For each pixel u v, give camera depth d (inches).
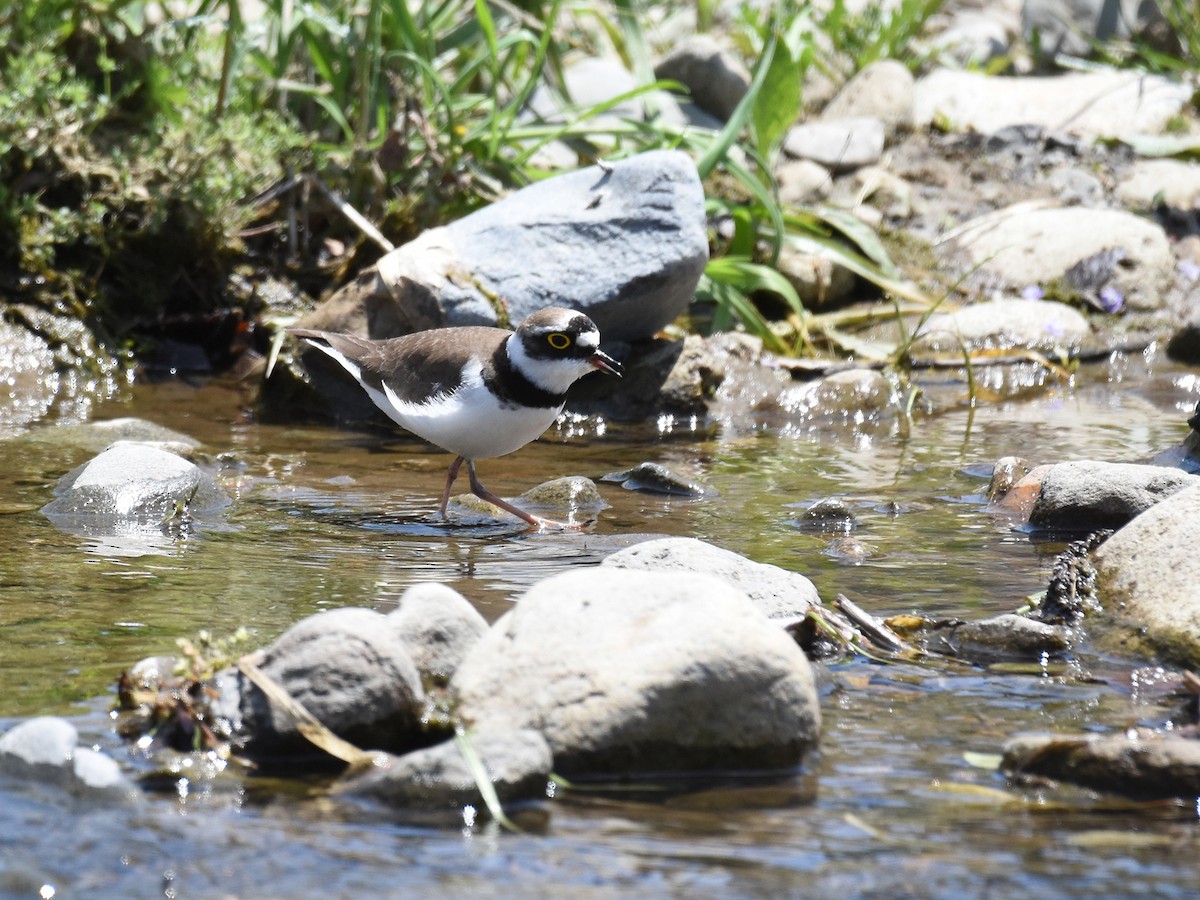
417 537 406.9
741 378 606.9
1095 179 781.9
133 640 303.9
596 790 241.1
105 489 418.3
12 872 211.5
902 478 482.6
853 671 300.8
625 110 746.8
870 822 231.9
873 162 773.9
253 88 684.7
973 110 832.9
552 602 261.0
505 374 421.7
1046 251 717.3
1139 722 271.9
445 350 428.8
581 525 422.9
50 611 323.0
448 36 704.4
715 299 650.2
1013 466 462.6
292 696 251.8
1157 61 902.4
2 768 239.8
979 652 312.8
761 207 681.0
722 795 240.8
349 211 635.5
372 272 572.7
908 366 643.5
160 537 395.5
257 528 410.6
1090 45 947.3
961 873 214.8
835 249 686.5
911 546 397.7
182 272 638.5
